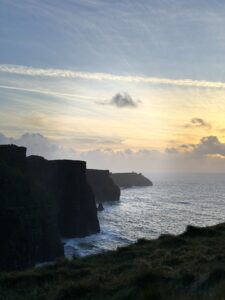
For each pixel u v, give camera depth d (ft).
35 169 449.48
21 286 69.72
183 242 100.73
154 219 518.37
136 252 92.58
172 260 78.07
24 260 286.05
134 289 54.13
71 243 382.63
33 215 310.65
